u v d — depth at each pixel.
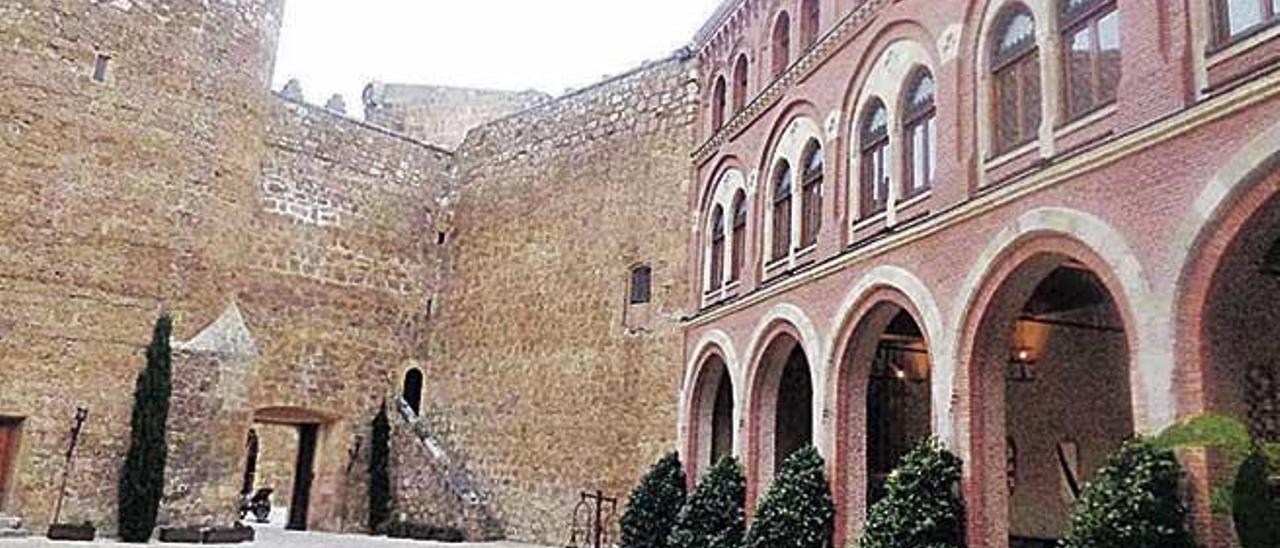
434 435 29.39
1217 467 8.53
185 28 24.05
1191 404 8.85
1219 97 8.88
